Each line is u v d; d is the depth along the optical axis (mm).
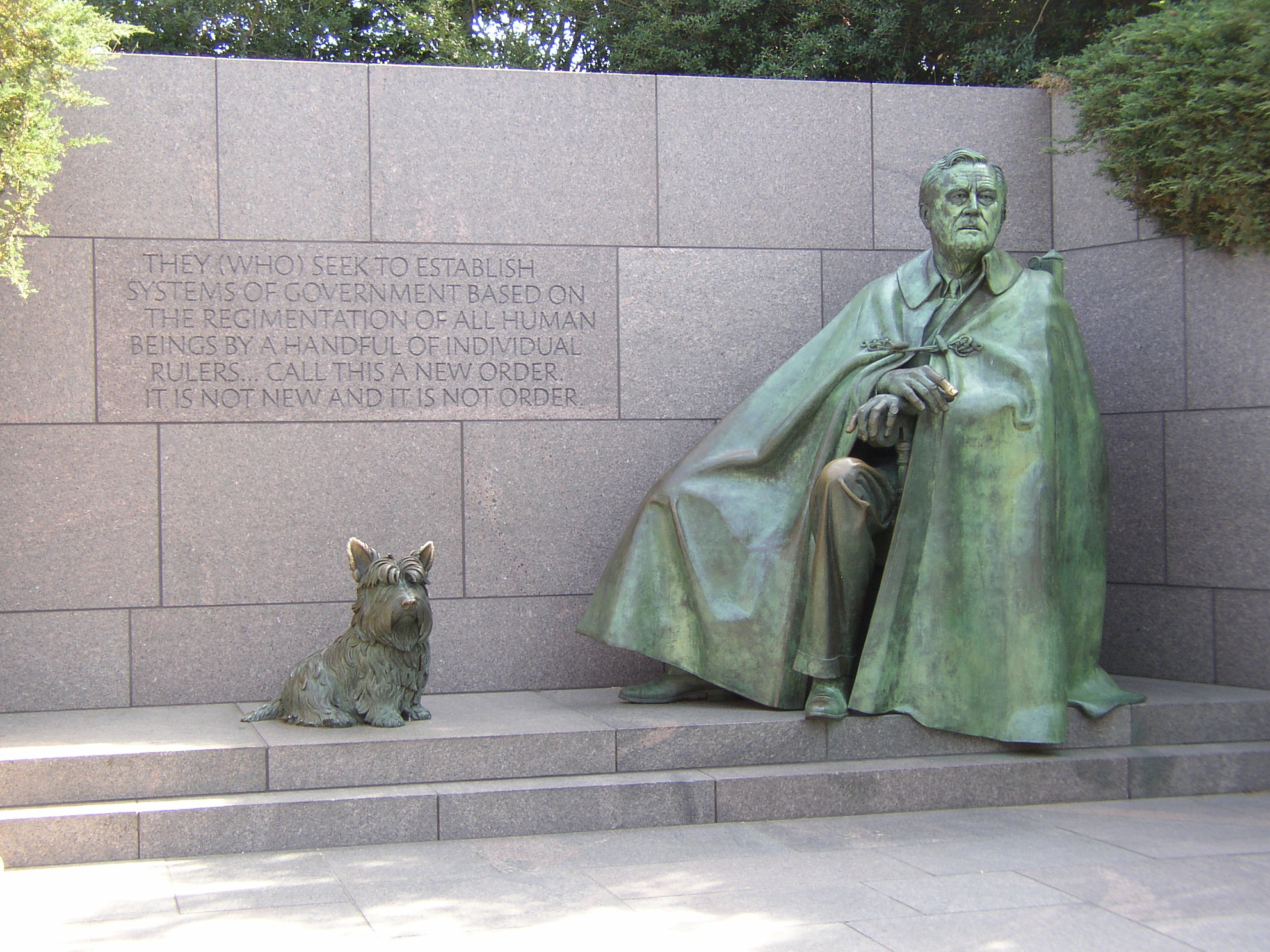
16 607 6676
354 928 4168
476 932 4125
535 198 7379
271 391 7020
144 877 4789
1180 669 7281
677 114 7570
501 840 5285
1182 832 5375
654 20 15234
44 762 5145
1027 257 7988
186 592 6875
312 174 7113
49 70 6289
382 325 7164
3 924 4234
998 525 5961
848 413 6277
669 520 6477
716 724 5809
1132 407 7543
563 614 7301
